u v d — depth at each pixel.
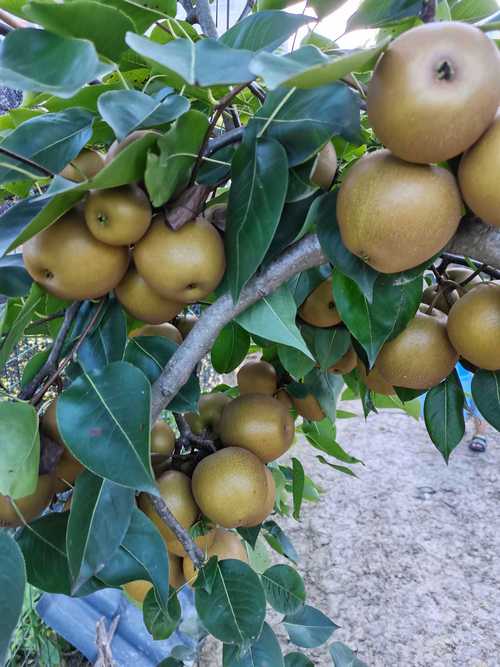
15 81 0.25
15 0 0.34
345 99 0.32
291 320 0.36
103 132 0.39
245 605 0.39
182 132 0.29
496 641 1.33
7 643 0.27
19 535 0.36
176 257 0.32
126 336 0.38
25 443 0.32
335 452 0.67
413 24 0.35
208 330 0.36
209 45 0.25
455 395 0.46
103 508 0.32
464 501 1.83
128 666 0.99
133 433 0.31
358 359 0.50
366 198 0.28
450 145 0.26
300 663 0.55
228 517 0.41
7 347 0.35
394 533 1.69
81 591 0.35
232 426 0.46
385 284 0.36
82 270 0.33
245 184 0.32
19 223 0.37
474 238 0.33
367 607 1.44
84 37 0.29
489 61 0.25
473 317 0.37
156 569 0.35
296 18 0.31
